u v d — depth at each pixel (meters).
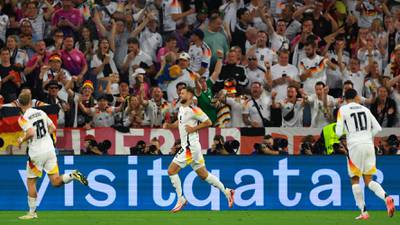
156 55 45.16
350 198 35.88
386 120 43.09
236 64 43.59
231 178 35.53
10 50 42.53
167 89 43.31
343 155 35.84
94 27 44.91
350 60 44.97
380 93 42.94
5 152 35.84
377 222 30.64
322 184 35.78
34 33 45.09
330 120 41.72
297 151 38.09
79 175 29.97
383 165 35.94
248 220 31.20
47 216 32.16
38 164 30.11
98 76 43.41
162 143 37.34
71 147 36.78
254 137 37.78
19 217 31.64
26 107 29.92
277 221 30.89
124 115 39.84
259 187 35.62
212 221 30.72
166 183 35.31
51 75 40.69
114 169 35.12
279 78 43.34
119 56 44.91
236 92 42.84
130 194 35.16
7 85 40.78
